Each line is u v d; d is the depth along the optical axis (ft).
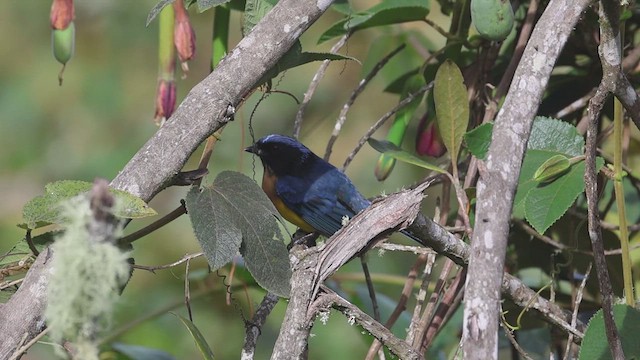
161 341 39.34
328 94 44.68
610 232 28.50
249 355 22.43
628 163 31.73
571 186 21.71
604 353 20.04
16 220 46.96
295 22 19.70
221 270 29.76
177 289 42.27
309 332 19.49
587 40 28.27
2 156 47.75
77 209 13.55
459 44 28.84
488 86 28.76
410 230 20.76
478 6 23.80
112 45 48.80
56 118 48.49
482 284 14.97
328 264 19.72
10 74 49.03
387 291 37.22
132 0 48.96
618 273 28.50
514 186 15.96
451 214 29.63
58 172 47.60
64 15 24.11
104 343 29.45
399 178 43.93
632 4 24.04
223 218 19.31
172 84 24.72
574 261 28.63
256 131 44.68
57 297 13.33
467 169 27.96
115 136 48.19
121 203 17.43
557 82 29.66
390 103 44.68
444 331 30.81
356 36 43.06
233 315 40.22
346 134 44.65
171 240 43.91
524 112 16.72
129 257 20.26
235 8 26.61
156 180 18.71
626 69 26.71
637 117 19.88
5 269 20.68
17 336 17.57
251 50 19.52
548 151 23.24
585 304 28.07
